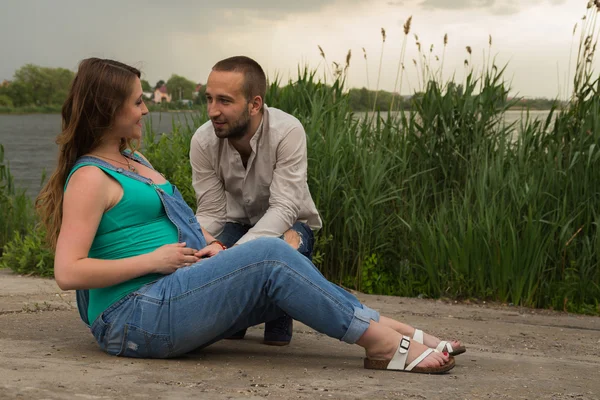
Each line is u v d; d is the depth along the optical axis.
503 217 5.30
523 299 5.27
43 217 2.77
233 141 3.52
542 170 5.60
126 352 2.74
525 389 2.65
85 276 2.54
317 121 5.76
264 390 2.38
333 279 5.66
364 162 5.58
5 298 4.28
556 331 4.29
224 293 2.66
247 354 3.09
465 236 5.27
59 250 2.56
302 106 6.29
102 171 2.65
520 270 5.20
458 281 5.25
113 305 2.70
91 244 2.65
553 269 5.31
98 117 2.68
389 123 6.13
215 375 2.56
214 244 3.02
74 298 4.34
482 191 5.46
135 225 2.75
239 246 2.71
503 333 4.10
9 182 7.47
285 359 3.01
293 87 6.34
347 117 6.13
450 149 6.01
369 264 5.55
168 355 2.76
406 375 2.74
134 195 2.72
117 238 2.71
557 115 5.89
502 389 2.62
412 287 5.50
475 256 5.27
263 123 3.51
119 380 2.38
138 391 2.25
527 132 5.73
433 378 2.72
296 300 2.67
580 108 5.88
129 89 2.71
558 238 5.38
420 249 5.57
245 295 2.68
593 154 5.50
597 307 5.14
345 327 2.74
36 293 4.51
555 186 5.54
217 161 3.62
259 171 3.55
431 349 2.83
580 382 2.87
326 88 6.37
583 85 5.88
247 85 3.37
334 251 5.66
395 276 5.70
